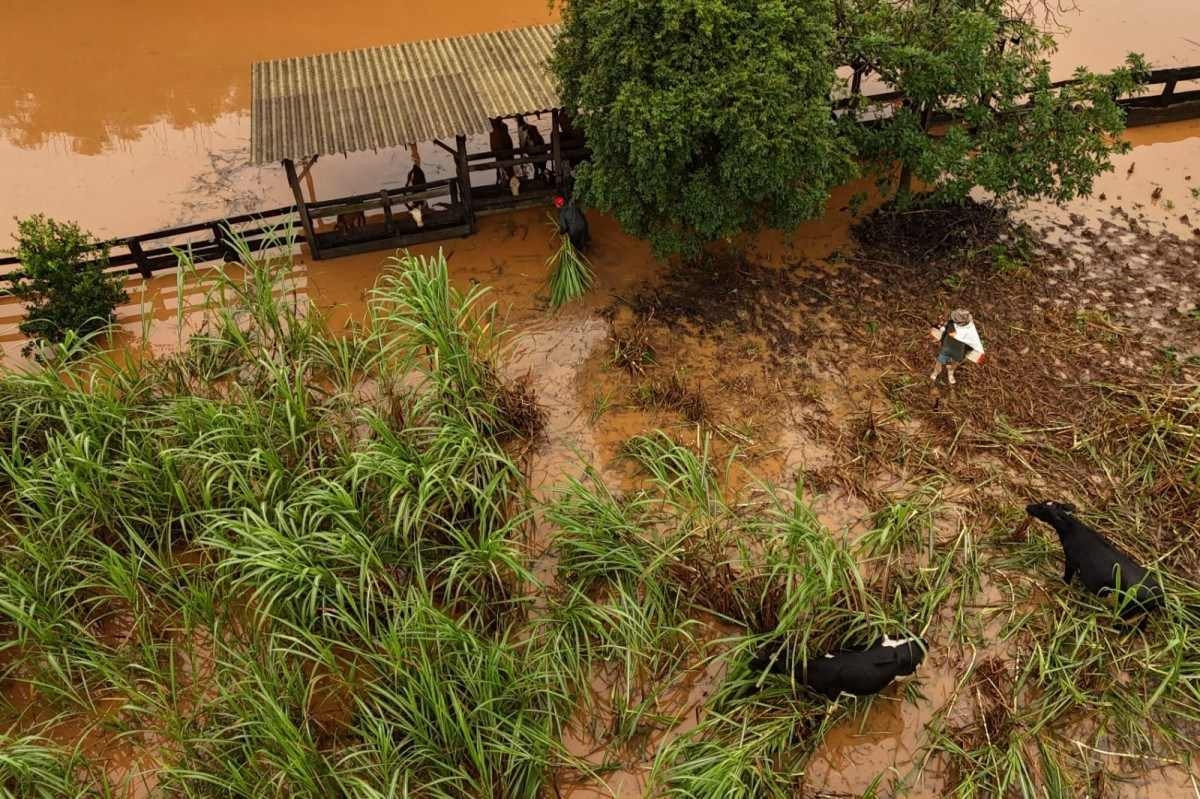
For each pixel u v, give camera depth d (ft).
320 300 41.29
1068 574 27.61
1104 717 24.63
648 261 42.57
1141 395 33.53
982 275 40.40
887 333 37.70
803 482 28.96
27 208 47.52
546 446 33.96
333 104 42.14
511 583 29.14
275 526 28.14
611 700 25.84
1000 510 30.01
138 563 27.86
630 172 36.29
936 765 24.41
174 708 24.91
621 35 34.24
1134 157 47.93
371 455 28.32
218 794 23.18
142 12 65.46
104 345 39.34
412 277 33.63
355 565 26.68
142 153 51.85
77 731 26.14
